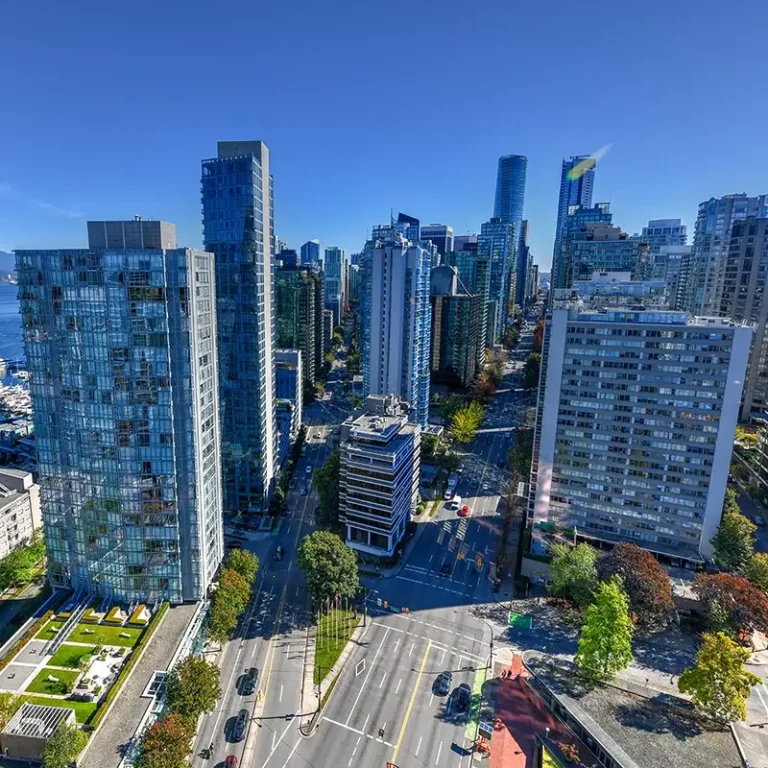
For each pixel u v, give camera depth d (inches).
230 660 3944.4
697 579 4333.2
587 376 4960.6
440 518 6171.3
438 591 4842.5
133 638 3774.6
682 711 3435.0
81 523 4047.7
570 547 4958.2
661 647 4126.5
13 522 5162.4
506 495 6678.2
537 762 3193.9
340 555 4458.7
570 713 3393.2
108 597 4151.1
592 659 3597.4
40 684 3358.8
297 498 6648.6
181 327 3683.6
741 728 3346.5
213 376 4170.8
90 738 2987.2
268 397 6092.5
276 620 4404.5
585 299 5629.9
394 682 3767.2
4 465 7165.4
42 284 3636.8
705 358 4539.9
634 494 5012.3
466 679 3809.1
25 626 3878.0
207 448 4116.6
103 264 3540.8
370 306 7854.3
